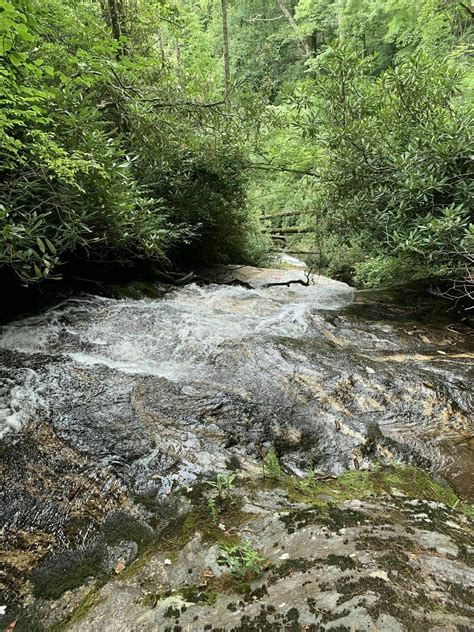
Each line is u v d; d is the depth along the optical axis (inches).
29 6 105.7
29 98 109.8
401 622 48.1
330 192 232.8
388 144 196.4
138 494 93.3
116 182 176.4
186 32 383.2
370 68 213.3
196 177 300.8
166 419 117.9
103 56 178.1
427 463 104.7
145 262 288.7
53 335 173.8
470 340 180.7
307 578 59.8
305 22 746.2
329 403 125.2
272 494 89.4
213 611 58.2
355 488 92.5
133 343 171.2
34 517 88.2
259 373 140.3
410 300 233.8
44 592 73.7
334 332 185.0
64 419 116.8
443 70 188.4
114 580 72.6
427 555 63.6
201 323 183.6
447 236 161.8
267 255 462.9
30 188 142.9
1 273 187.0
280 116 270.8
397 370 143.3
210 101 280.5
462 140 160.6
